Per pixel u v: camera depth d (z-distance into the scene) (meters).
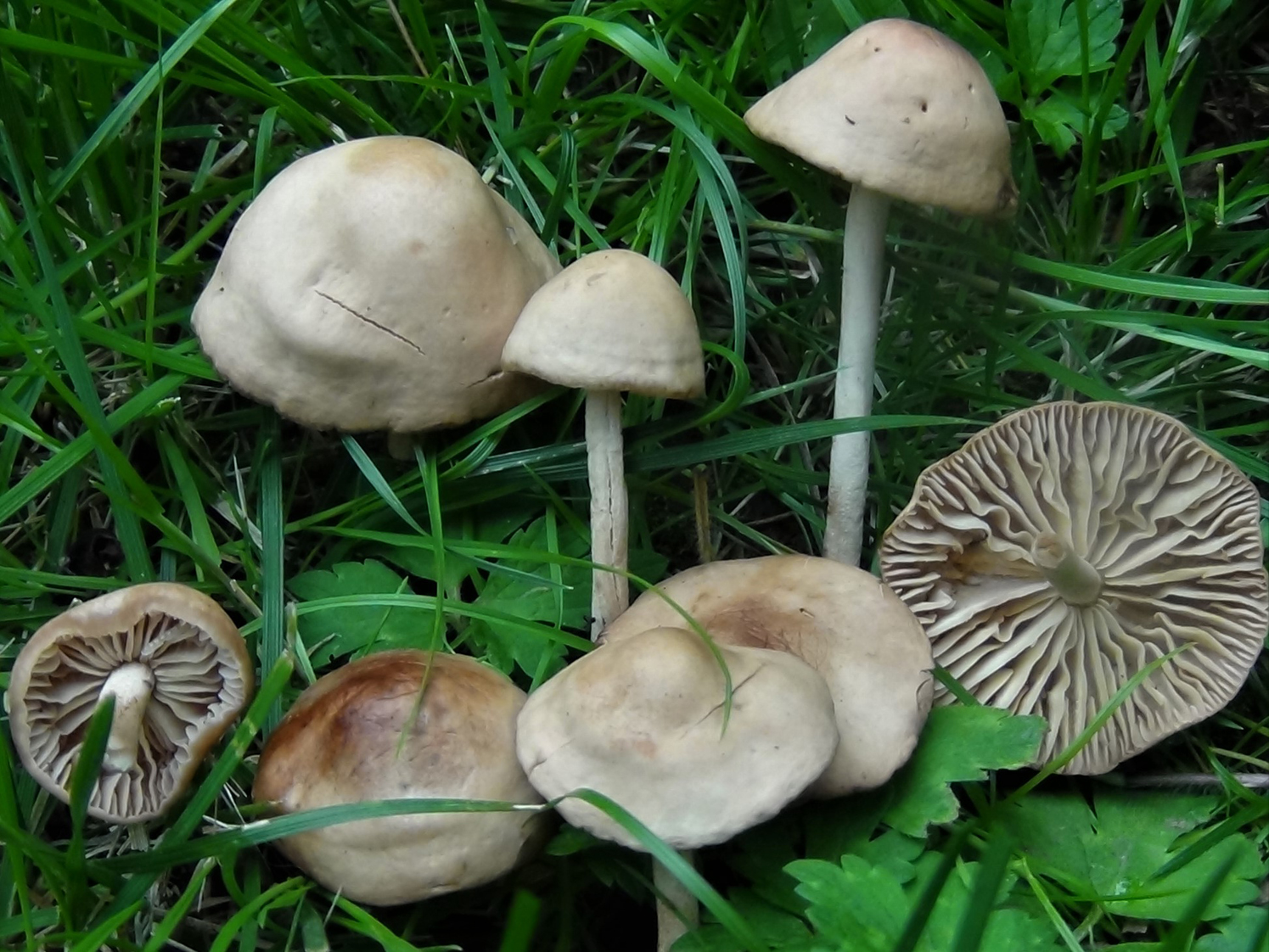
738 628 0.18
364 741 0.17
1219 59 0.24
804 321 0.24
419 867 0.17
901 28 0.18
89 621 0.17
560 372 0.18
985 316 0.23
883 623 0.19
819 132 0.18
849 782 0.17
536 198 0.24
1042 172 0.25
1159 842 0.19
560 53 0.23
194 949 0.19
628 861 0.18
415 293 0.19
